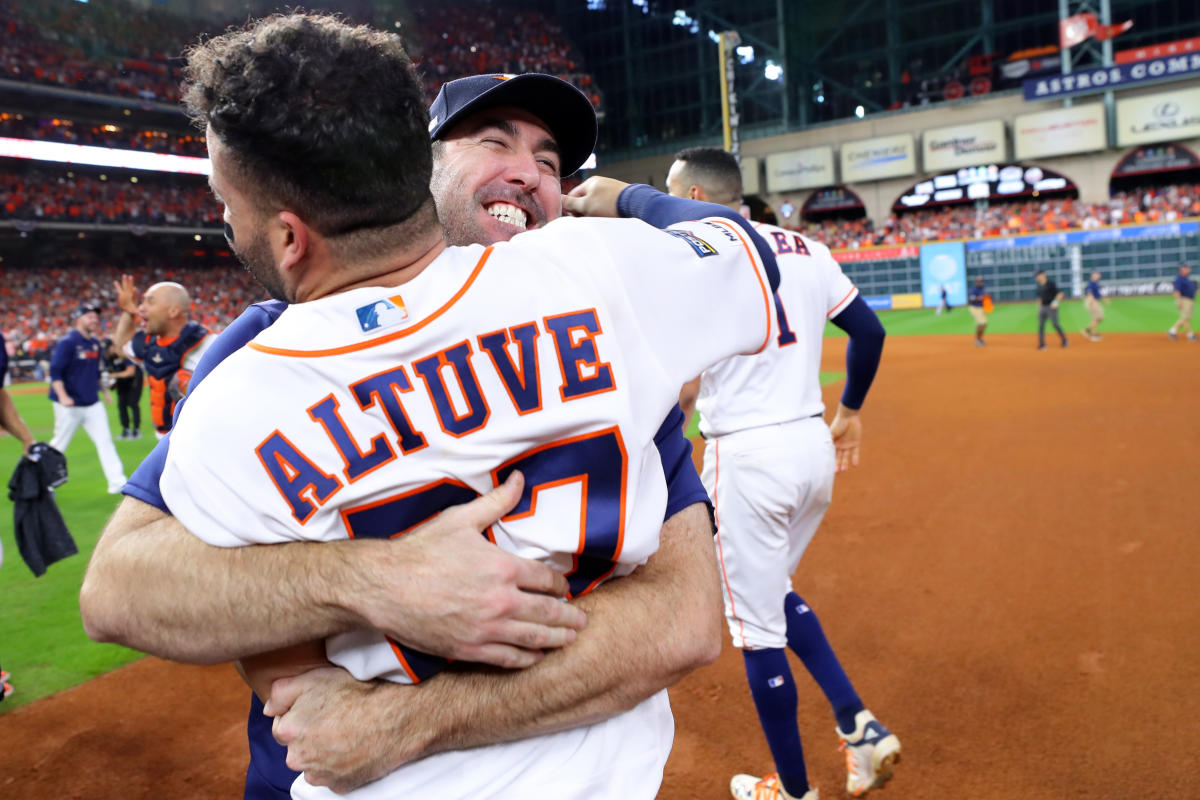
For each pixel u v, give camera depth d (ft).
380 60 2.99
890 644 13.12
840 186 127.24
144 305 21.75
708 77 143.84
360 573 2.83
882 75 138.41
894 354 59.26
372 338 2.89
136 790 10.00
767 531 9.03
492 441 2.92
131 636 3.04
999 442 27.73
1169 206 100.58
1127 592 14.48
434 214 3.20
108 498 25.46
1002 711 10.93
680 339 3.41
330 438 2.85
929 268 105.60
